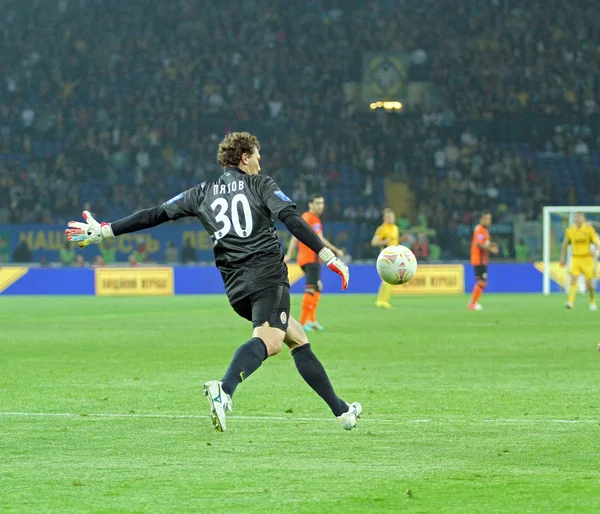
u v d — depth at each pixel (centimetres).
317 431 1283
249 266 1153
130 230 1212
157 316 4097
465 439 1223
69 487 952
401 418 1397
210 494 922
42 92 8244
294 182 7750
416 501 894
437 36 8681
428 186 7738
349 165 7912
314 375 1195
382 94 8438
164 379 1908
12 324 3622
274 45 8688
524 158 8094
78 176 7681
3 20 8588
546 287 6444
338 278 6494
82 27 8625
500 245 7231
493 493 925
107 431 1285
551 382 1839
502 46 8688
